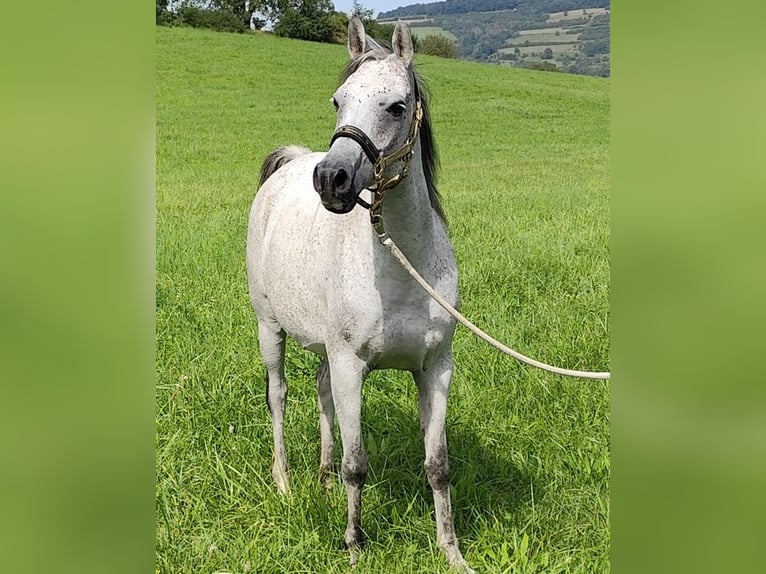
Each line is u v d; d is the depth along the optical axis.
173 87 28.84
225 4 47.34
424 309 3.38
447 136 23.73
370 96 3.00
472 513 3.91
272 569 3.56
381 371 5.23
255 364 5.28
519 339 5.54
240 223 9.72
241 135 22.02
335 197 2.87
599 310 6.09
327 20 42.78
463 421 4.58
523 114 28.16
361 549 3.66
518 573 3.39
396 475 4.23
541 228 9.39
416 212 3.26
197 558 3.65
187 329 5.83
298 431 4.73
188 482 4.21
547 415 4.65
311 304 3.79
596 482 4.10
